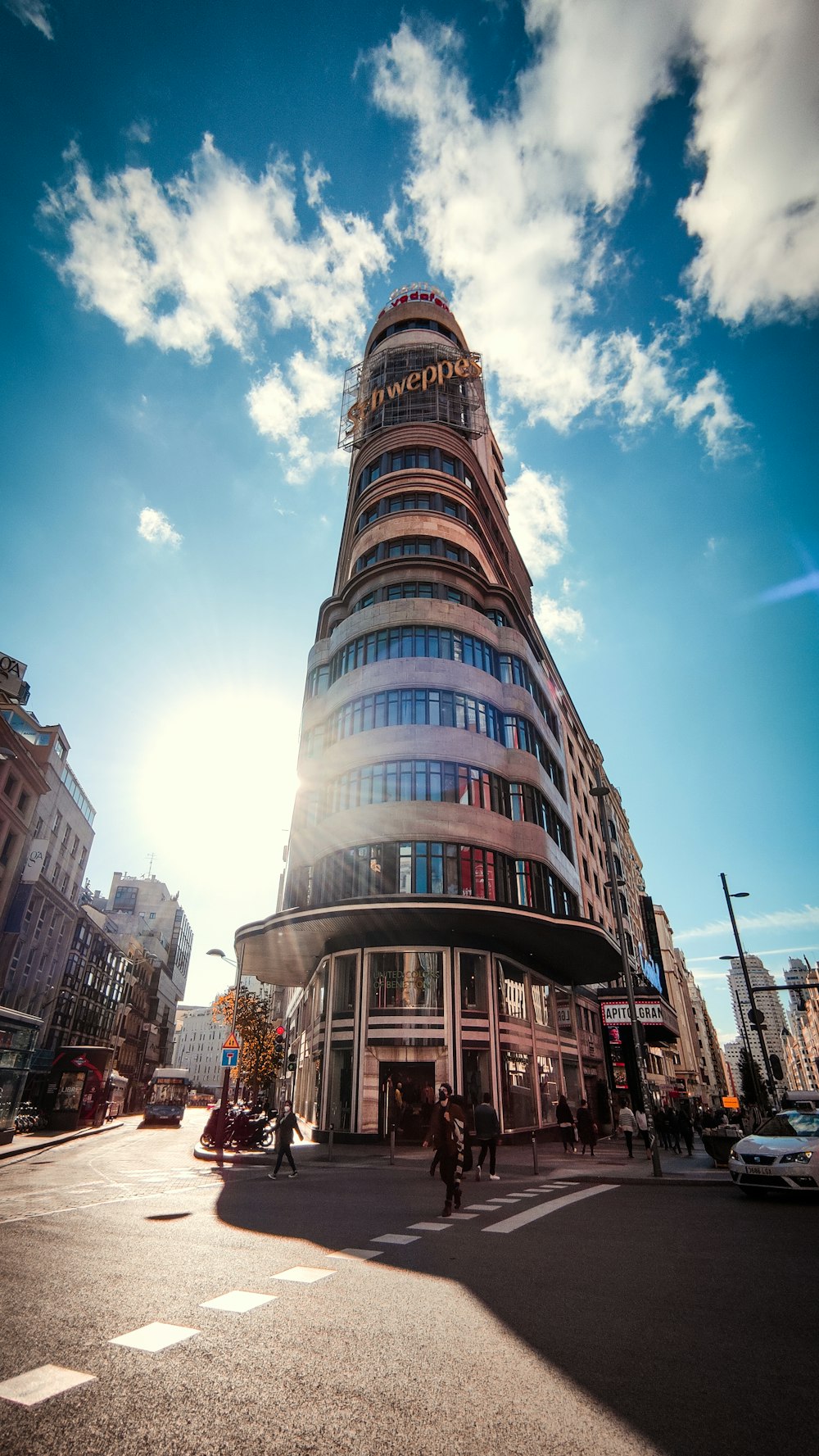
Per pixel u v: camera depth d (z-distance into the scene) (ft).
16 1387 12.49
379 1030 77.20
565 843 112.88
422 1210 33.50
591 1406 12.02
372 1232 27.63
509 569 142.82
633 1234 27.43
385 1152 67.72
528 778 95.20
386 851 82.79
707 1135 56.24
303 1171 53.16
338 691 98.48
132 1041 257.75
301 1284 19.60
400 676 92.79
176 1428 11.05
